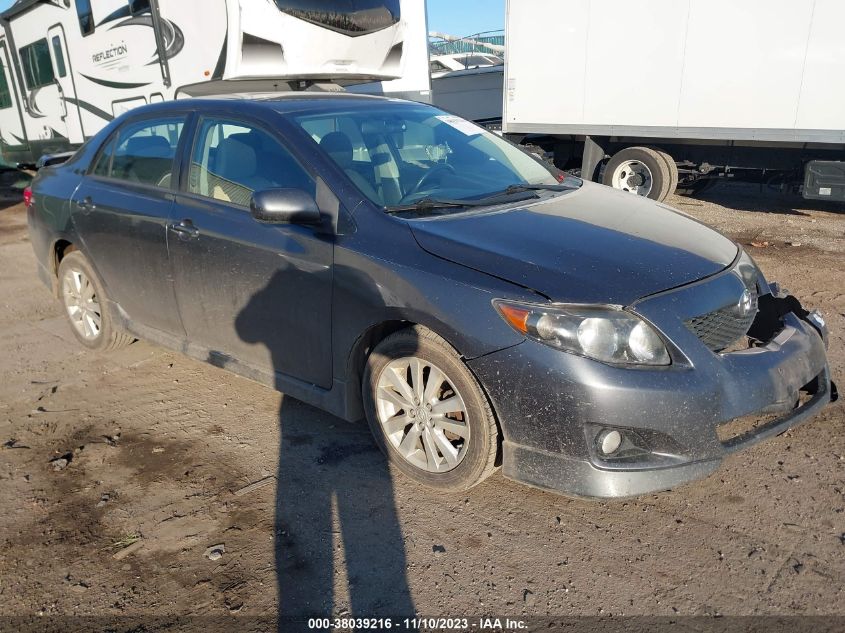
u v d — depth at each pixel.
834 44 7.78
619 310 2.72
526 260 2.92
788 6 7.98
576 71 9.79
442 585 2.71
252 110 3.82
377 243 3.17
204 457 3.65
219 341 3.98
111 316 4.71
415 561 2.84
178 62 8.46
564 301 2.73
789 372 3.01
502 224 3.23
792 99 8.20
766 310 3.38
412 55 9.38
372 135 3.84
